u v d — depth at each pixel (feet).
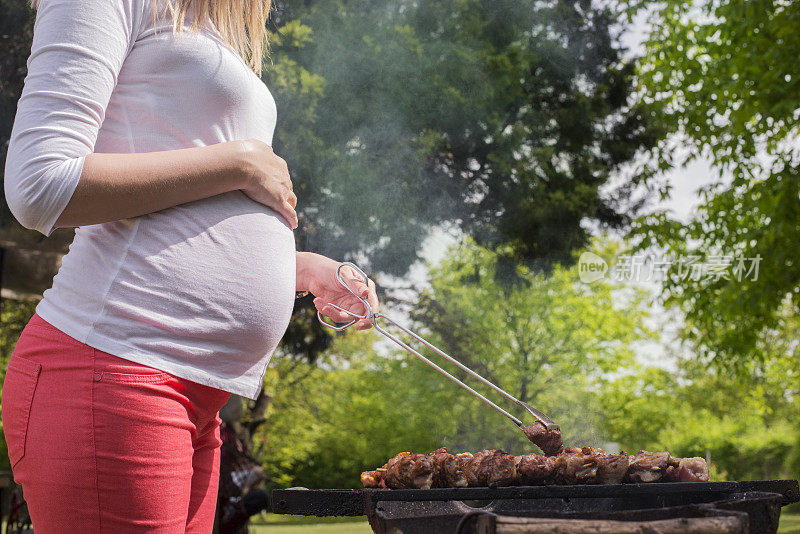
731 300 21.65
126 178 3.03
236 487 12.80
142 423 3.07
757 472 44.91
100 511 3.01
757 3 19.30
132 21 3.26
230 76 3.51
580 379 33.04
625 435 47.55
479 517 2.90
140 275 3.17
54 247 18.63
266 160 3.57
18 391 3.17
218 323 3.33
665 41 21.81
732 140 21.91
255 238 3.53
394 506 3.87
